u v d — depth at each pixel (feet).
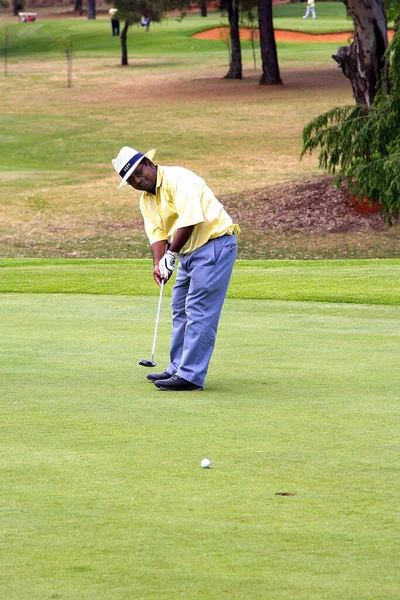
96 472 43.34
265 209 251.39
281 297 116.47
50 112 432.25
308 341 83.87
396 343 82.48
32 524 36.17
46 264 163.02
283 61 571.69
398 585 30.53
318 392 62.39
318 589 30.17
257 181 281.13
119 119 405.59
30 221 254.27
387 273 138.31
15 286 131.13
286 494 40.19
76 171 318.86
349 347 80.48
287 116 388.98
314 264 156.46
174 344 66.59
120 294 123.54
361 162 215.92
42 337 85.87
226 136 355.97
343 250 218.79
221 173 296.10
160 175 65.41
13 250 223.10
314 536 35.01
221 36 567.59
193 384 63.57
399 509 38.19
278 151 325.83
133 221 253.65
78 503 38.75
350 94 431.84
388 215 216.33
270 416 55.26
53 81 533.14
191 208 63.82
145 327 92.63
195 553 33.24
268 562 32.45
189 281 66.39
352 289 121.60
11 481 41.83
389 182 206.69
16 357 75.46
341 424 53.06
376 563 32.40
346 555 33.14
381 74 227.20
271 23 474.08
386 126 212.64
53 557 32.81
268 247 223.92
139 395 61.67
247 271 145.79
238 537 34.86
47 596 29.60
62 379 66.69
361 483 41.73
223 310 104.88
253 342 83.46
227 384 65.62
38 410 56.59
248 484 41.57
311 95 436.35
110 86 506.07
